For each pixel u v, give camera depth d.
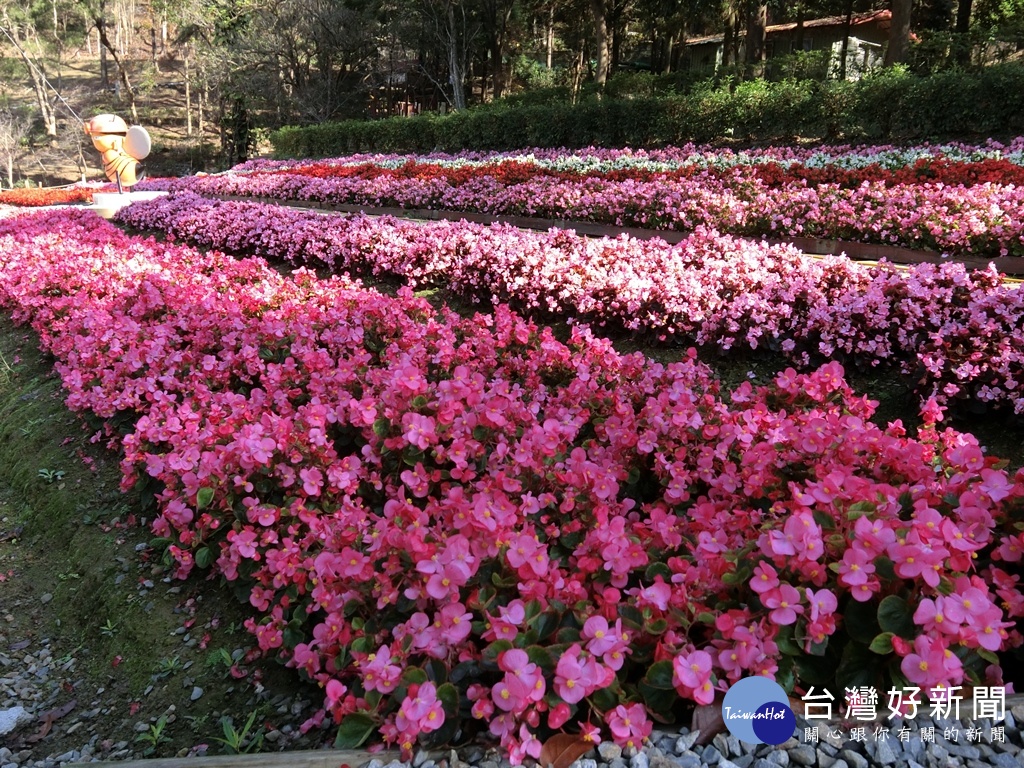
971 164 7.32
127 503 3.58
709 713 1.60
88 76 46.91
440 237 6.14
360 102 33.03
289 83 31.42
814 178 7.68
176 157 35.94
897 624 1.56
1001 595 1.74
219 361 4.15
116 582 3.06
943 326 3.69
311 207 12.51
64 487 3.85
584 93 20.67
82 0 37.84
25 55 36.06
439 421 2.61
